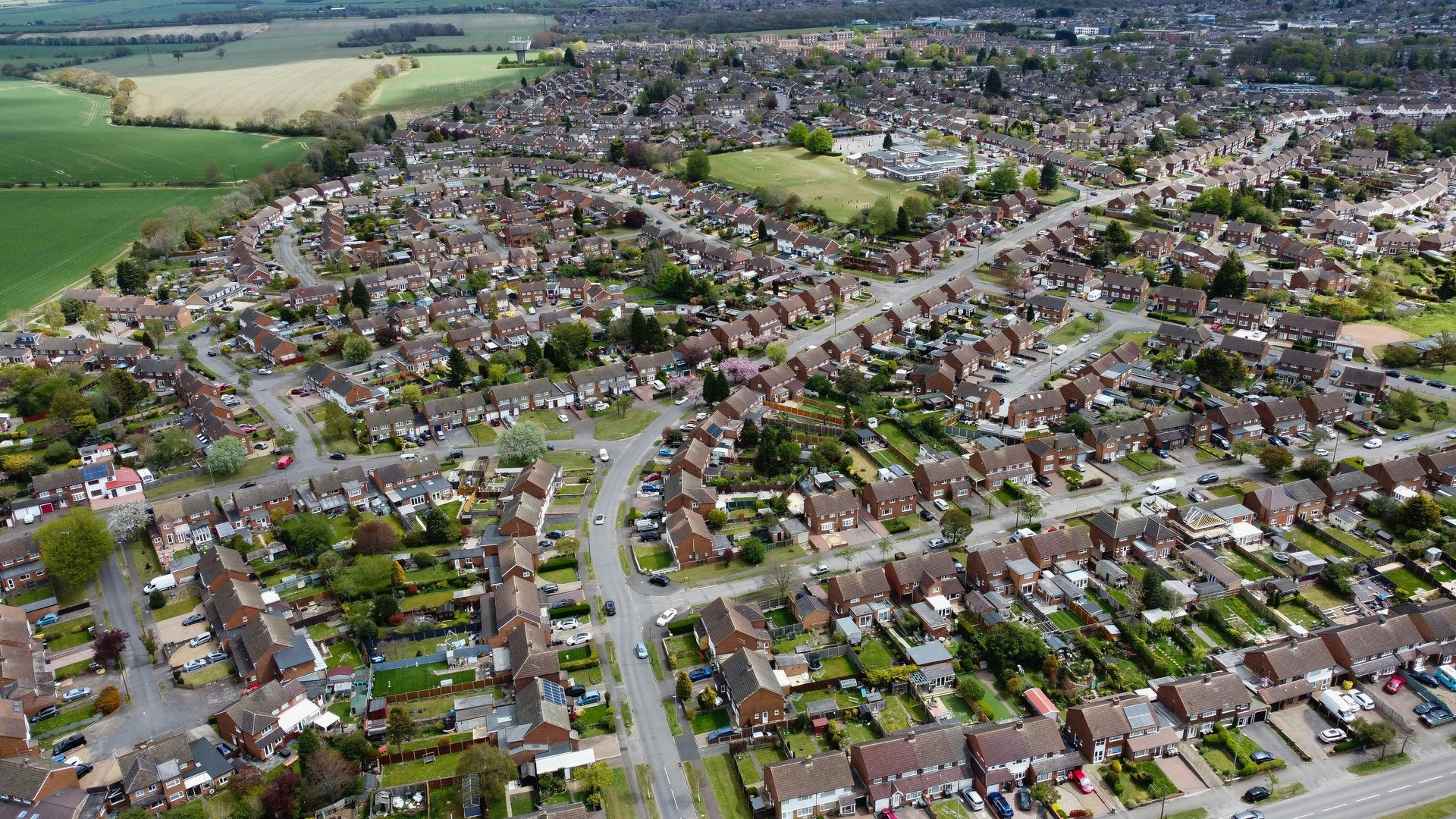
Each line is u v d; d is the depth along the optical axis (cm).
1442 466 17938
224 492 19338
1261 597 15225
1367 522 16925
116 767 12762
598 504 18788
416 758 12862
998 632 14075
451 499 19012
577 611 15538
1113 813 11719
